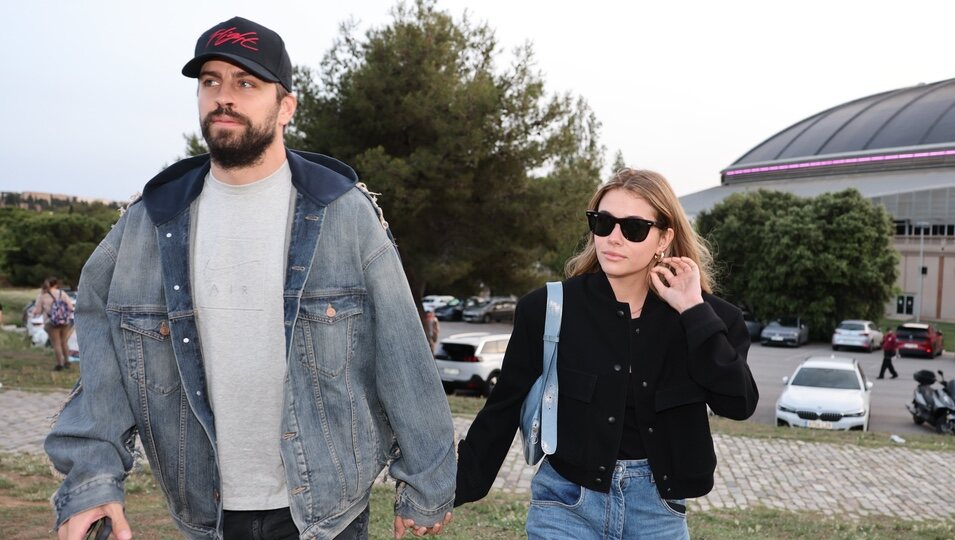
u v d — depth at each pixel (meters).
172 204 1.97
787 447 10.83
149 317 1.96
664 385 2.36
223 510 1.99
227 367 1.93
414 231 16.20
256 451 1.98
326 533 2.01
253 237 1.96
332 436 2.00
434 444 2.13
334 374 2.00
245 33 1.87
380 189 14.58
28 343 21.11
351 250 2.04
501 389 2.52
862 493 8.31
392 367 2.06
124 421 1.94
